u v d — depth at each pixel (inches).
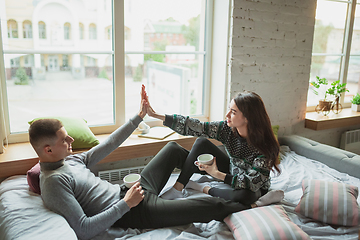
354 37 137.9
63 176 59.2
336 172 94.0
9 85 86.4
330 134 133.6
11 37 84.2
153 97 106.8
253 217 63.8
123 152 88.7
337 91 127.9
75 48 92.0
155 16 100.7
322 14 126.5
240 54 103.0
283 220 62.6
